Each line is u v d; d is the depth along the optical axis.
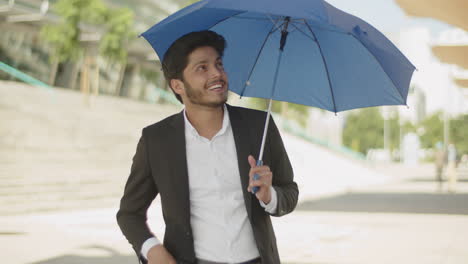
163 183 2.14
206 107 2.16
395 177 29.41
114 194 13.29
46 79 35.38
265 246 2.11
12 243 7.45
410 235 8.70
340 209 12.67
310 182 22.02
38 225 9.10
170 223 2.15
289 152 28.36
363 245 7.76
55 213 10.70
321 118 56.50
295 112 50.56
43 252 6.88
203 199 2.15
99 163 15.73
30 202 11.07
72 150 15.95
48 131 16.81
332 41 2.31
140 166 2.21
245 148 2.16
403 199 15.42
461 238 8.34
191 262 2.12
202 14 2.30
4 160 13.22
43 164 13.98
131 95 44.44
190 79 2.11
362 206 13.36
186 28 2.33
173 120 2.21
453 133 74.75
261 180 2.01
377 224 10.04
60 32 24.22
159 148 2.16
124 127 21.11
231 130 2.21
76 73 37.06
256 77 2.52
